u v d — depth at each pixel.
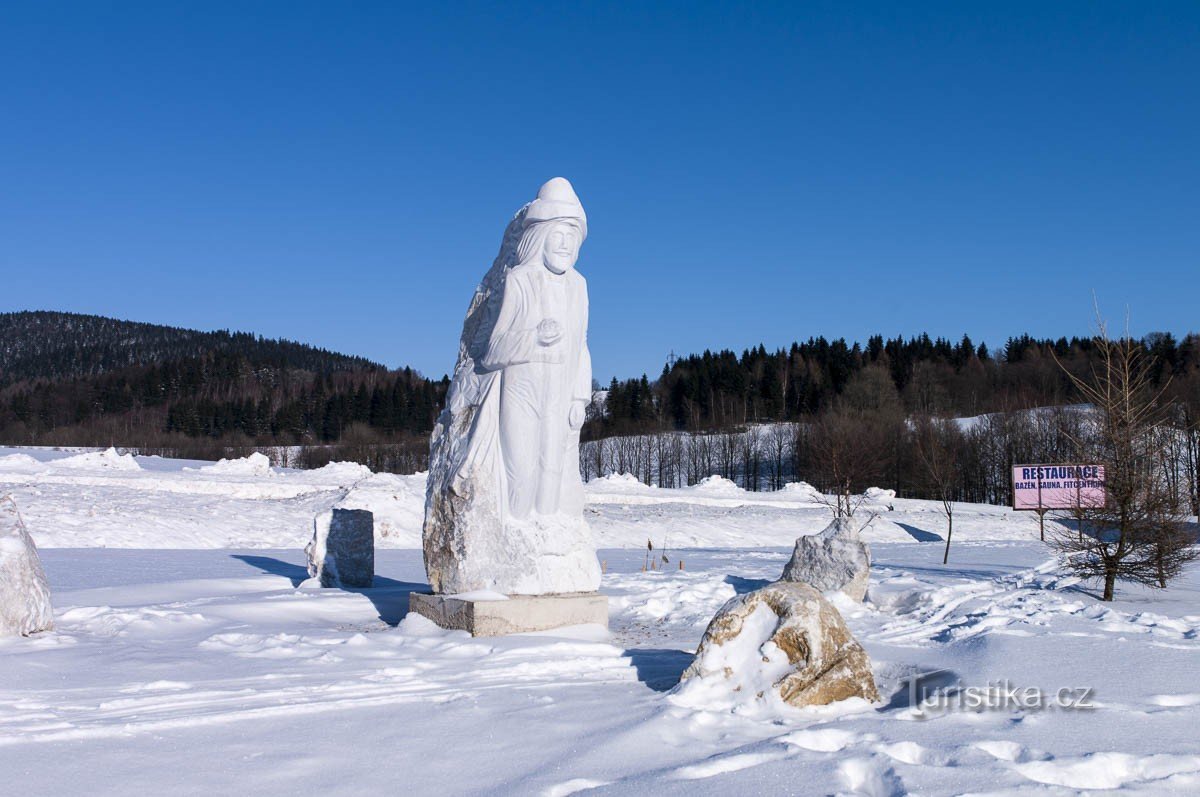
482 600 10.75
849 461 44.34
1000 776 5.48
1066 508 15.73
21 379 148.88
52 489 33.53
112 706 7.51
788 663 7.47
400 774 5.81
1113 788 5.37
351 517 17.00
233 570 20.33
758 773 5.64
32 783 5.56
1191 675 8.45
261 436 97.62
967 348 106.19
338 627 12.23
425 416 104.62
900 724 6.72
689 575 18.31
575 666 9.15
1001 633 10.49
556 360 11.55
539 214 11.52
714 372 102.12
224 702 7.66
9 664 9.11
